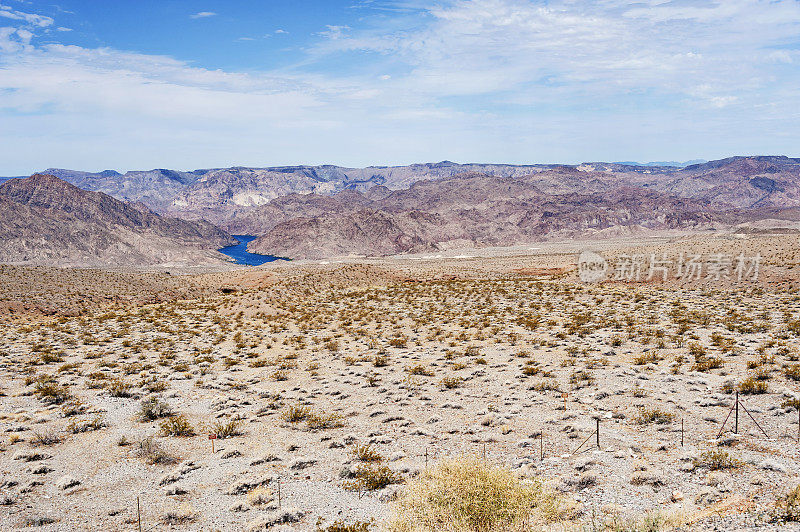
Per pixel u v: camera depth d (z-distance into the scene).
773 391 20.81
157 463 16.50
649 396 21.62
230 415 21.91
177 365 32.38
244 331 48.66
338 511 12.57
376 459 15.91
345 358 33.66
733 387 21.73
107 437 19.30
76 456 17.27
